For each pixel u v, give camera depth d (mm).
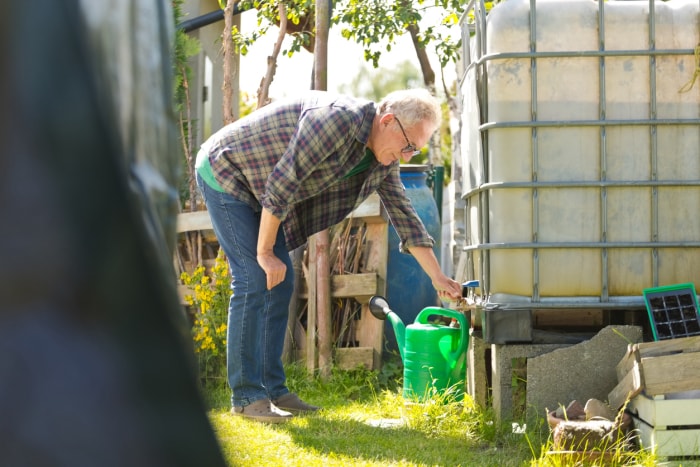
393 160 3518
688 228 3512
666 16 3506
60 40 340
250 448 3010
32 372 312
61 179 327
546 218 3523
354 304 5531
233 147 3707
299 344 5539
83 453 311
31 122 326
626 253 3514
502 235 3535
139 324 335
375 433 3469
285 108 3688
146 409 329
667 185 3494
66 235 324
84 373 319
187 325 827
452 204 6555
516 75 3531
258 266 3725
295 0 6320
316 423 3627
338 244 5594
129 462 316
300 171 3422
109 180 338
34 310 316
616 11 3514
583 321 4008
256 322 3736
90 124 339
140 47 1152
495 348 3578
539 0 3531
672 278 3516
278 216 3500
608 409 3104
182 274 5352
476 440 3369
